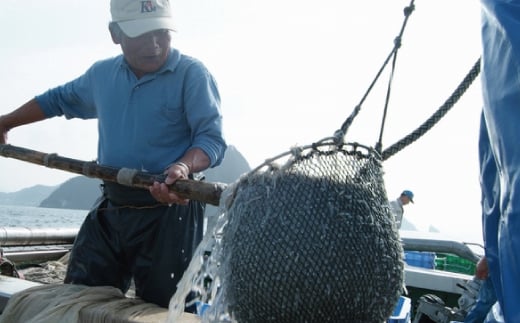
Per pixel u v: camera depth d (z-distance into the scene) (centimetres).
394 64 205
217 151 308
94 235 341
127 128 325
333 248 163
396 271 177
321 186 173
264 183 179
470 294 399
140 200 319
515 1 161
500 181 172
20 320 287
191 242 321
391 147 233
